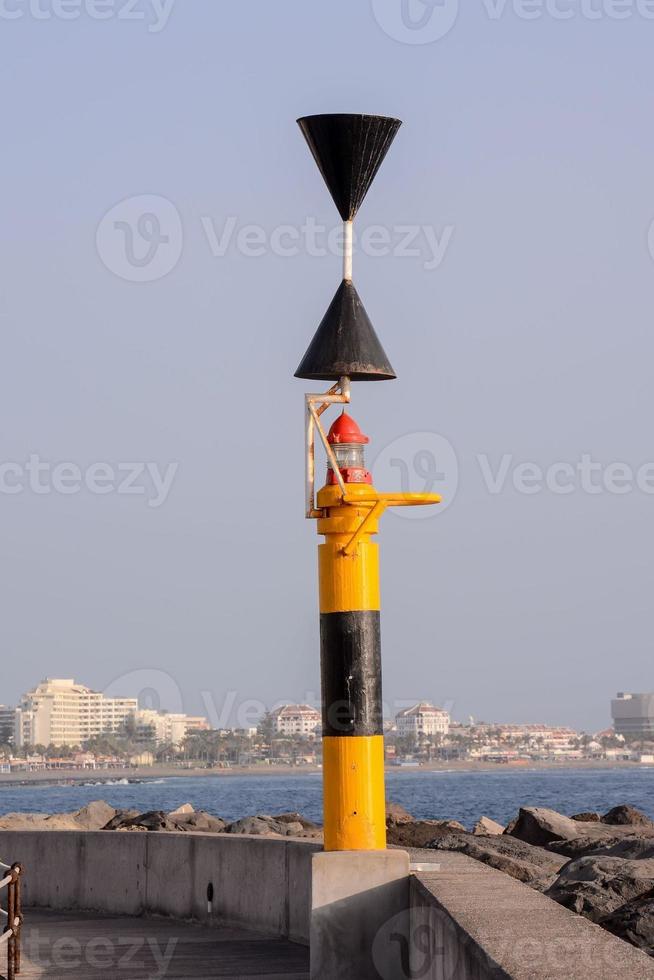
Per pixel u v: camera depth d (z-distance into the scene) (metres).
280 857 17.06
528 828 29.80
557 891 15.81
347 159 13.15
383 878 12.62
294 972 14.33
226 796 194.00
